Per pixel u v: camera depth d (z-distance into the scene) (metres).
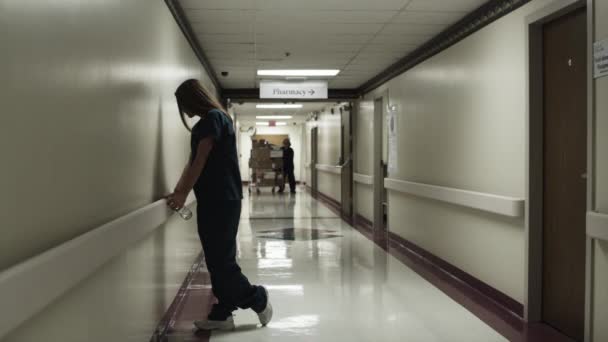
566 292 3.19
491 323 3.43
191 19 4.57
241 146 21.69
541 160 3.44
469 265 4.47
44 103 1.37
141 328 2.55
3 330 0.99
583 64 3.00
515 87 3.64
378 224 8.01
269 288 4.37
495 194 3.94
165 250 3.28
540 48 3.43
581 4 2.95
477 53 4.29
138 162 2.54
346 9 4.33
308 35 5.23
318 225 8.56
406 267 5.24
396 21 4.68
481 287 4.22
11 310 1.03
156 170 3.04
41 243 1.35
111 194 2.04
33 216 1.30
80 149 1.66
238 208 3.17
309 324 3.40
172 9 3.62
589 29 2.69
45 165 1.38
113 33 2.06
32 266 1.13
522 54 3.54
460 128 4.66
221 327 3.27
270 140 21.84
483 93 4.16
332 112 12.04
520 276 3.58
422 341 3.08
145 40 2.72
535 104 3.43
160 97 3.18
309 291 4.27
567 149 3.16
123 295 2.18
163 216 2.80
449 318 3.53
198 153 2.96
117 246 1.86
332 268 5.18
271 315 3.37
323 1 4.09
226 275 3.15
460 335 3.18
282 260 5.59
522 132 3.53
